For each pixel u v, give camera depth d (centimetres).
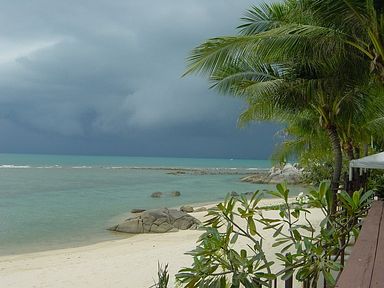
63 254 1602
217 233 424
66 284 1101
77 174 7731
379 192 1088
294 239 433
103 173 8350
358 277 276
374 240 407
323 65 1030
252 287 382
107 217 2636
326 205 446
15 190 4403
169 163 18450
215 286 400
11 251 1684
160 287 673
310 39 910
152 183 5841
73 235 2059
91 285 1081
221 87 1276
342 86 1130
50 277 1180
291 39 906
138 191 4509
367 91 1256
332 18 915
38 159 18788
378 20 869
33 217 2617
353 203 438
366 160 891
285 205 458
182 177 7556
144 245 1730
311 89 1142
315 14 924
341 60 987
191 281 407
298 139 2045
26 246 1797
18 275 1217
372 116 1514
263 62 1109
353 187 832
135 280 1102
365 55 996
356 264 313
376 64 893
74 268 1280
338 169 1319
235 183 6053
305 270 390
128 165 14250
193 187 5262
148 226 2133
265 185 5691
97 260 1391
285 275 386
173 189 4884
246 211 455
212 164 18312
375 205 688
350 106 1284
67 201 3491
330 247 429
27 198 3684
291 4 1059
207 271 409
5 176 6681
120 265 1275
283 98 1226
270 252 1178
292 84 1171
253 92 1170
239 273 398
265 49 926
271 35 910
